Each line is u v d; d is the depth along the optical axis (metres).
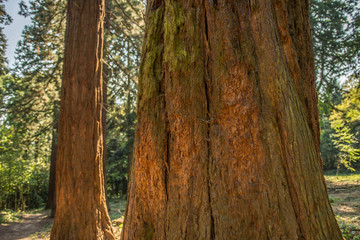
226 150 1.65
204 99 1.80
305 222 1.45
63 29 13.03
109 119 18.42
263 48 1.74
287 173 1.54
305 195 1.50
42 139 17.48
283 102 1.63
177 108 1.80
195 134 1.75
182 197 1.69
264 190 1.52
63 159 5.70
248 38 1.78
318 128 2.09
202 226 1.58
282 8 1.87
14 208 20.81
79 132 5.74
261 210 1.49
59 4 12.27
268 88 1.67
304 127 1.68
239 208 1.53
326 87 13.19
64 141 5.78
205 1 1.94
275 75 1.68
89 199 5.54
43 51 12.86
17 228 9.56
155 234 1.75
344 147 17.69
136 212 1.88
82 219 5.40
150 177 1.84
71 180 5.55
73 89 5.94
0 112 12.96
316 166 1.64
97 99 6.09
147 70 2.04
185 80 1.83
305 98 2.00
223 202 1.57
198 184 1.67
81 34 6.20
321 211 1.53
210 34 1.86
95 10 6.40
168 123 1.87
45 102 13.30
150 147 1.86
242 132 1.63
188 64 1.85
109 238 5.57
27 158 18.16
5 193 16.42
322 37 12.98
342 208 7.00
